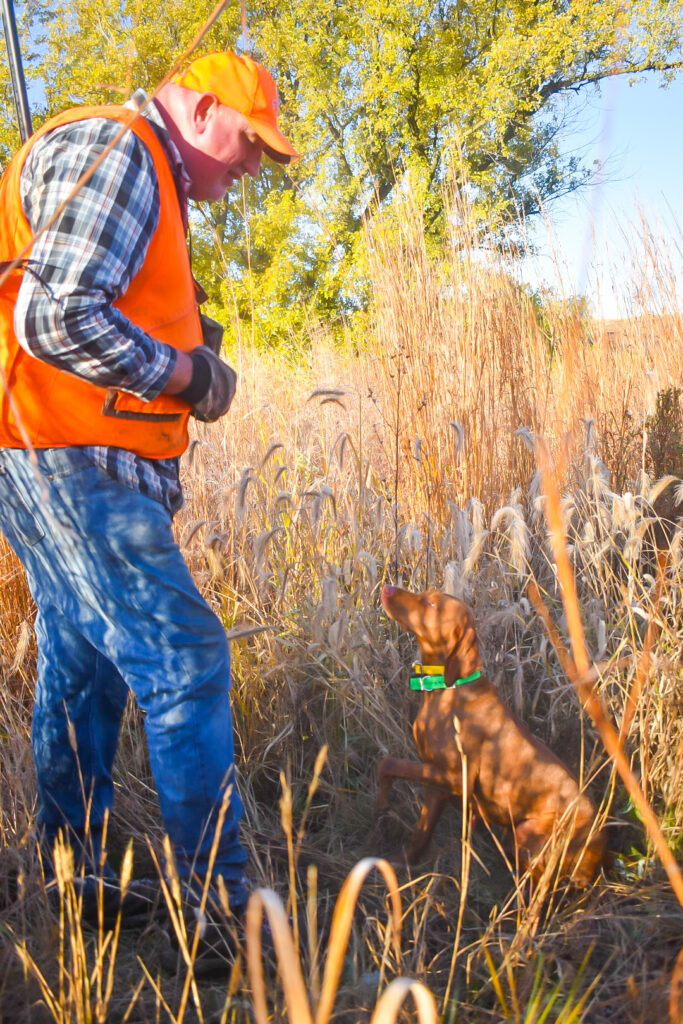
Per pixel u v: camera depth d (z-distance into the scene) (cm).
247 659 287
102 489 181
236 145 195
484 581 313
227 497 353
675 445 416
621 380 488
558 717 265
